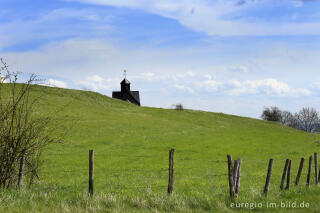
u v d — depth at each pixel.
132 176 24.23
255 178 23.92
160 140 49.88
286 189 16.00
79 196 12.45
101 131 51.56
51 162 30.09
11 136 13.13
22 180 13.94
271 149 47.94
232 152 43.53
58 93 79.75
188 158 37.31
